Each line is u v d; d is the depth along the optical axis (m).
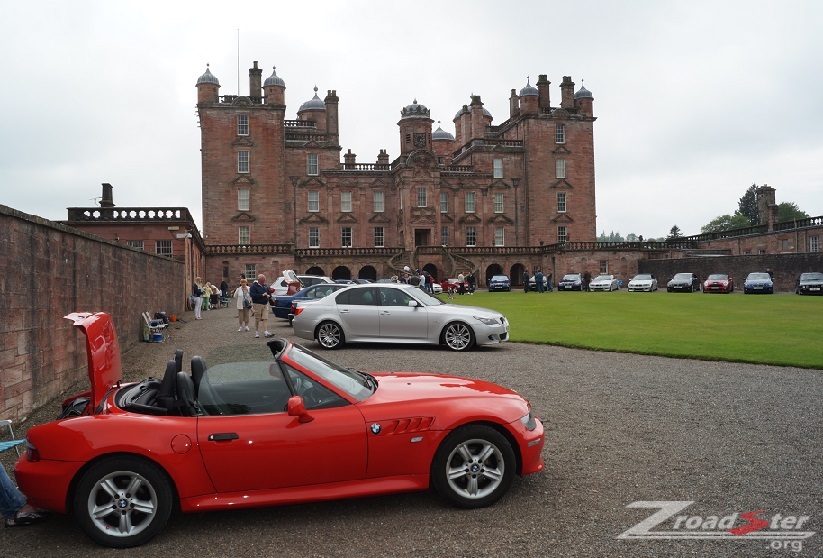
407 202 75.38
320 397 5.86
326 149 76.38
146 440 5.31
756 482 6.31
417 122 78.38
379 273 72.44
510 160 81.88
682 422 8.81
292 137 77.44
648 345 17.03
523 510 5.72
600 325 23.39
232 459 5.45
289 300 26.44
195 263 49.34
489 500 5.82
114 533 5.25
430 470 5.84
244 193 71.44
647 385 11.60
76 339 12.59
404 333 16.84
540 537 5.14
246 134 71.69
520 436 5.93
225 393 5.78
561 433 8.30
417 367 13.85
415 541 5.12
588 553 4.83
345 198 77.19
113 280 16.59
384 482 5.78
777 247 74.56
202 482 5.43
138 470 5.29
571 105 82.75
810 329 21.27
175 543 5.26
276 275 67.25
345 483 5.71
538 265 77.81
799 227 70.69
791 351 15.62
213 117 70.88
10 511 5.66
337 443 5.62
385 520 5.58
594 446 7.69
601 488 6.23
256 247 66.94
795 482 6.29
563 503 5.86
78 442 5.27
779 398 10.34
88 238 13.79
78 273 12.99
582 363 14.34
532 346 17.56
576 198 82.50
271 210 72.00
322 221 75.81
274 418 5.60
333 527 5.46
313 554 4.95
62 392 11.59
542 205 81.50
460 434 5.84
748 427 8.49
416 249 73.00
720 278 51.25
